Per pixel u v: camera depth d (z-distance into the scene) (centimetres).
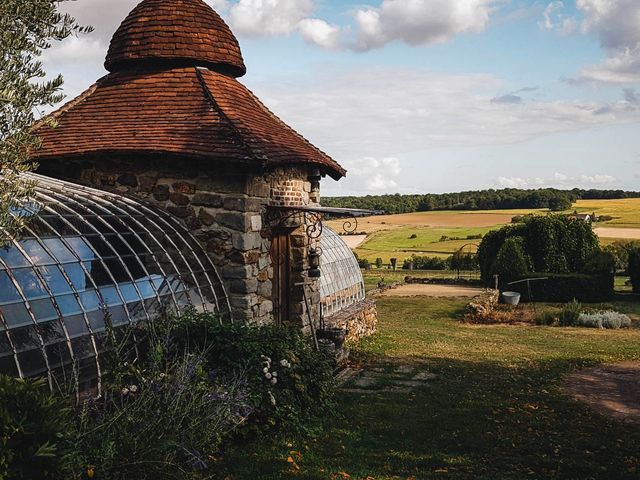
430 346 1794
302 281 1392
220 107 1223
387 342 1839
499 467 778
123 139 1154
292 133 1469
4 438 429
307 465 748
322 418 953
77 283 800
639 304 3194
